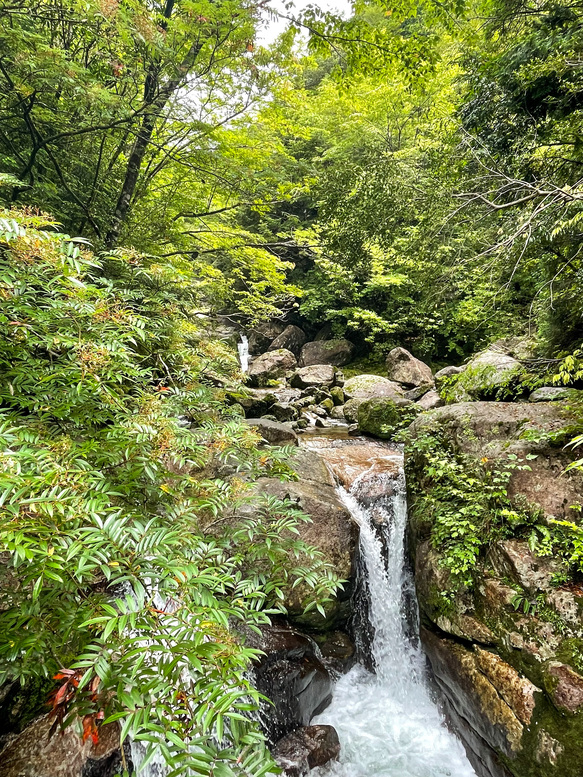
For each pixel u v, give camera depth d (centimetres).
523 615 298
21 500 130
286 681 326
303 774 294
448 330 1241
